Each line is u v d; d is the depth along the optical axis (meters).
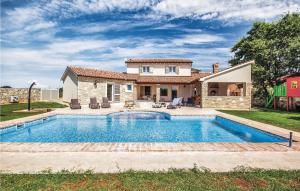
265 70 32.19
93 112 21.05
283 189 5.28
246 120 16.69
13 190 5.18
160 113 22.58
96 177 5.93
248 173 6.23
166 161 7.34
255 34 38.12
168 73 37.84
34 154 8.02
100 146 9.00
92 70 30.52
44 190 5.23
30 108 23.88
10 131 13.77
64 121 18.83
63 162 7.19
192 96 33.69
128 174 6.11
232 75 27.22
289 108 27.22
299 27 31.72
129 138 13.63
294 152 8.48
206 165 6.99
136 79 33.56
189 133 15.23
